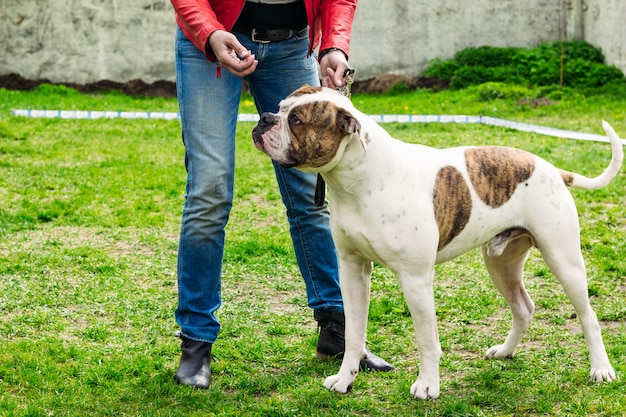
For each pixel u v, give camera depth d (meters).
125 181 9.41
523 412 3.89
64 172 9.80
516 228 4.16
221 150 4.11
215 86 4.11
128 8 17.72
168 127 13.33
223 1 4.10
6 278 6.06
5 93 16.56
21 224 7.61
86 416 3.85
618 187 8.77
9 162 10.25
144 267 6.41
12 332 4.97
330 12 4.27
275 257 6.67
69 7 17.64
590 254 6.67
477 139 11.95
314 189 4.46
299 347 4.80
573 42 17.52
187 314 4.26
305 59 4.42
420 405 3.95
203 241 4.14
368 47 18.08
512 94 15.76
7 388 4.17
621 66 16.30
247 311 5.44
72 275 6.18
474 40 18.00
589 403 3.95
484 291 5.81
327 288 4.57
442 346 4.82
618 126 12.95
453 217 3.98
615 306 5.43
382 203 3.84
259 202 8.59
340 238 4.02
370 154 3.82
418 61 18.08
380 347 4.80
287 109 3.73
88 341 4.88
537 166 4.13
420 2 17.89
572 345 4.79
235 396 4.10
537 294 5.71
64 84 17.83
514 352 4.61
